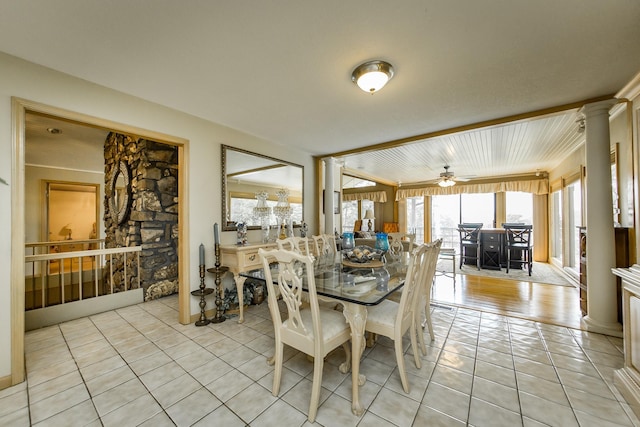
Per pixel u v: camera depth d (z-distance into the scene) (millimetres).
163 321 2855
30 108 1868
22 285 1833
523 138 3824
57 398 1634
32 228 5391
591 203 2516
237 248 2828
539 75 2043
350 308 1618
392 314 1870
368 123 3062
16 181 1805
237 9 1378
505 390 1683
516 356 2092
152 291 3584
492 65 1905
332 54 1781
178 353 2170
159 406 1562
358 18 1445
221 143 3131
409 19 1456
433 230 8375
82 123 2154
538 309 3152
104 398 1631
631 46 1689
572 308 3172
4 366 1739
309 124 3107
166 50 1736
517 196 7137
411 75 2035
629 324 1647
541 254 6539
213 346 2289
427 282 2340
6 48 1714
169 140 2652
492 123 2953
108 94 2252
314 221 4594
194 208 2869
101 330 2629
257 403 1584
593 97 2424
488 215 7602
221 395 1656
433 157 4996
